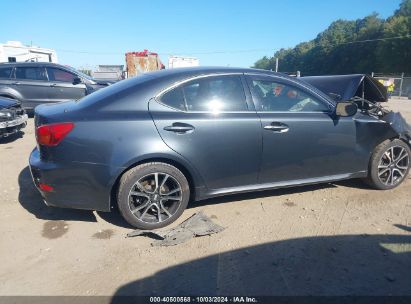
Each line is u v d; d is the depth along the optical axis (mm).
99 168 3354
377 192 4641
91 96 3836
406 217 3938
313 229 3650
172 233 3488
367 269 2979
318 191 4652
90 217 3867
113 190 3561
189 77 3715
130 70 23328
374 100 5742
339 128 4211
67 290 2719
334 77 5809
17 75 10055
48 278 2855
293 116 4012
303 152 4070
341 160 4320
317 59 97750
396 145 4590
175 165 3637
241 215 3955
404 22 64875
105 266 3018
